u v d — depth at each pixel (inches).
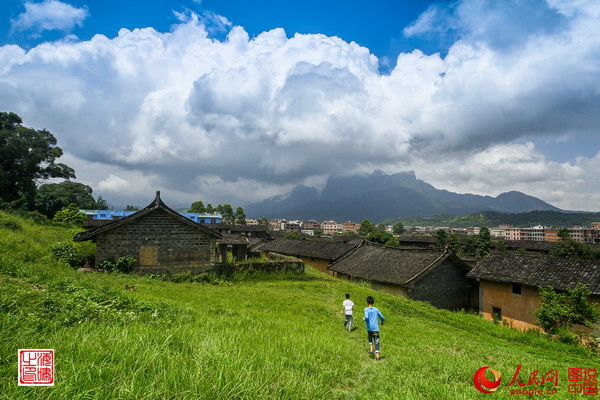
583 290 695.1
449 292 1080.2
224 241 1460.4
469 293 1113.4
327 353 323.6
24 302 317.1
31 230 1061.1
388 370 305.9
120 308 371.9
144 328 285.7
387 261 1206.9
